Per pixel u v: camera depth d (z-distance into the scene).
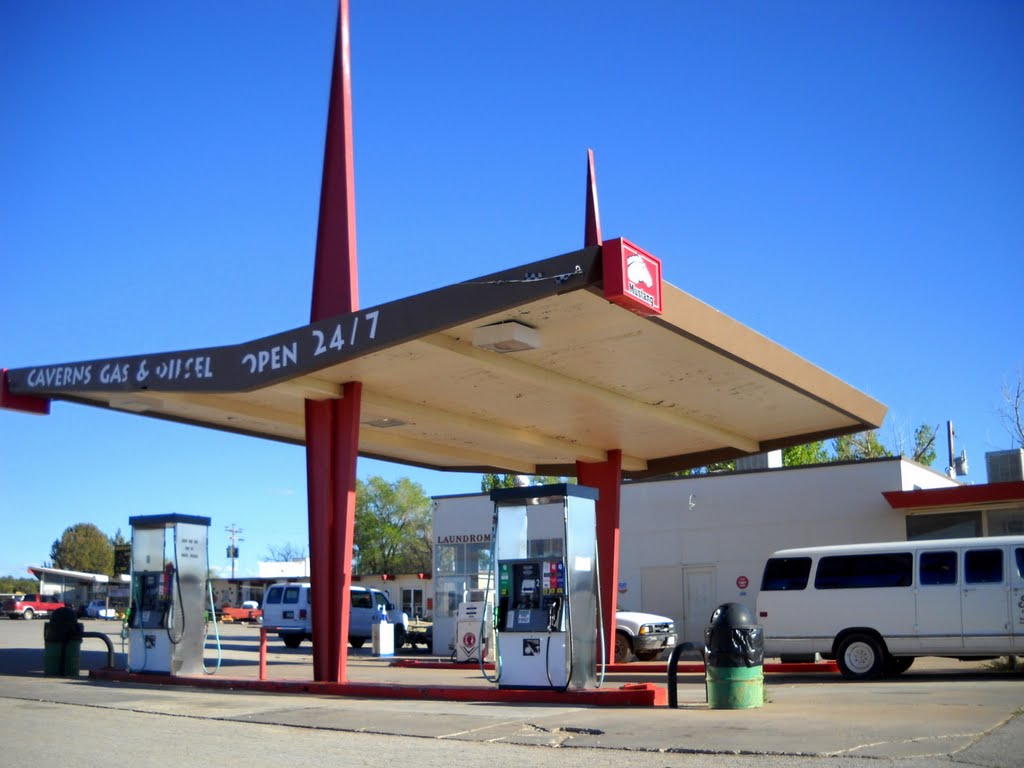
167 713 12.64
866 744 8.97
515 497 14.38
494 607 14.41
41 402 18.27
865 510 25.23
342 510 16.61
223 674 20.55
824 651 17.28
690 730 10.14
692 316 13.76
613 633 22.09
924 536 24.39
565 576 13.77
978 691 13.81
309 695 15.12
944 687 14.64
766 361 15.82
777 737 9.51
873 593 17.03
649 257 12.50
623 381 17.78
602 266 12.00
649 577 28.28
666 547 28.17
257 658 27.81
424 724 11.22
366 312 14.08
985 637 16.08
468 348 15.32
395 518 84.75
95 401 18.38
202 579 18.00
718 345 14.47
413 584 58.53
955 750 8.57
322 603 16.41
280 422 20.06
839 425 21.94
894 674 18.02
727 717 11.15
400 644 33.59
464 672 22.52
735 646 12.20
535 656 13.84
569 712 12.12
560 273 12.19
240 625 62.78
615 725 10.70
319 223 17.78
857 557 17.39
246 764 8.61
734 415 20.62
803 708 11.97
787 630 17.62
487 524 30.73
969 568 16.42
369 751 9.37
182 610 17.55
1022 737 9.24
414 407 19.14
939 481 27.61
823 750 8.72
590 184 22.22
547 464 26.39
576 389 17.69
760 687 12.38
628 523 28.89
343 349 14.27
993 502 23.19
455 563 31.22
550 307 13.39
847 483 25.62
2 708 13.35
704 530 27.64
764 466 30.44
